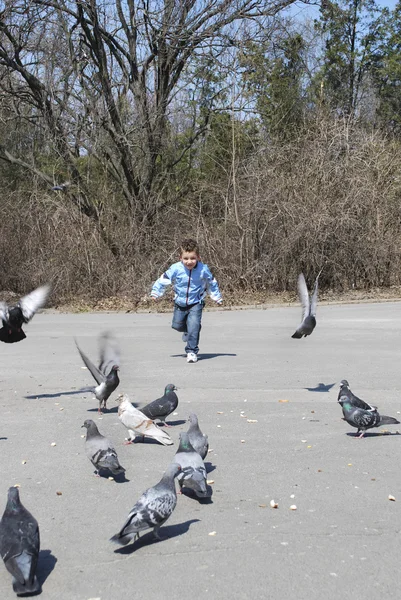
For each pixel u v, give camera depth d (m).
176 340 15.80
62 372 12.16
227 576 4.73
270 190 25.64
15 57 26.17
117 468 6.12
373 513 5.78
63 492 6.38
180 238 25.39
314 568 4.82
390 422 8.01
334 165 26.73
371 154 27.78
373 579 4.66
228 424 8.60
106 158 28.11
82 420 8.95
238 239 25.55
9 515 4.60
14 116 29.28
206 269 12.96
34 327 18.53
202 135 29.77
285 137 30.06
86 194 26.83
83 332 17.34
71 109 26.86
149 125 27.50
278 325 18.25
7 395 10.45
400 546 5.15
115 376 9.19
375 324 18.14
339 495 6.20
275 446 7.69
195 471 5.68
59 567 4.91
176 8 26.81
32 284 24.64
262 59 29.22
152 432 7.47
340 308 22.50
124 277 24.45
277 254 25.39
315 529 5.47
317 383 10.90
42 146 31.77
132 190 27.59
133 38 27.50
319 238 25.30
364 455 7.35
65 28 26.27
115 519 5.74
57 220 25.48
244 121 29.80
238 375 11.58
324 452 7.46
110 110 27.19
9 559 4.34
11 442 7.99
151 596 4.49
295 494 6.24
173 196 28.58
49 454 7.52
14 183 32.06
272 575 4.73
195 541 5.28
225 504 6.02
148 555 5.07
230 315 20.94
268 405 9.55
